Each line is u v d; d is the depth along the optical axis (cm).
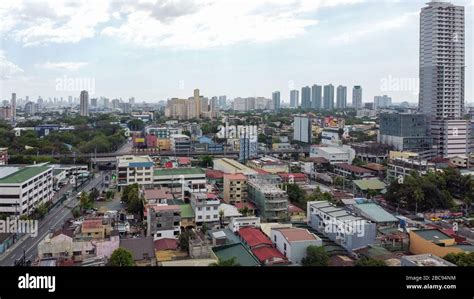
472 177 7875
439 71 12800
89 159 11312
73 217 6494
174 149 13700
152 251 4434
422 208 6938
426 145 12038
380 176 9731
